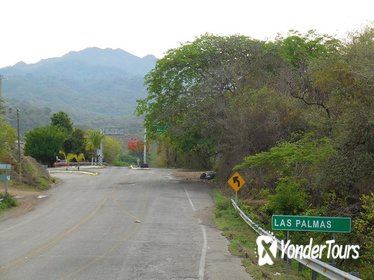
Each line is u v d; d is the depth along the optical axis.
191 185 44.00
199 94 42.94
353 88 19.30
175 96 46.53
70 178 53.84
